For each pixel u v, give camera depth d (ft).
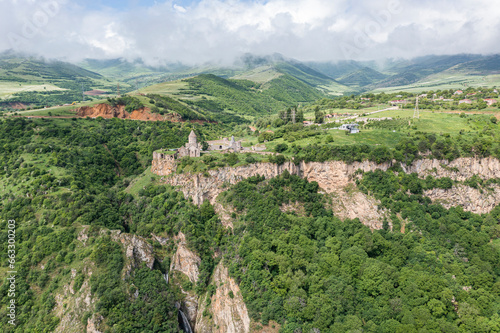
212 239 522.47
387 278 429.79
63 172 642.22
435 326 370.53
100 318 408.05
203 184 562.66
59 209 536.83
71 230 501.15
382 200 527.81
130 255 476.54
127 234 502.38
